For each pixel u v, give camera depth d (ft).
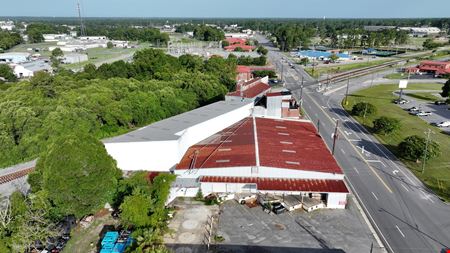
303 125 259.39
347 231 151.02
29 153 221.87
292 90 442.50
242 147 203.10
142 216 143.43
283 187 169.07
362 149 244.01
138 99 283.59
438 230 152.35
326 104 373.61
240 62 618.44
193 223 156.25
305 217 161.38
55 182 140.67
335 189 167.94
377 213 164.86
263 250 138.72
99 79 338.95
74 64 597.93
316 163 187.73
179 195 179.42
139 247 122.42
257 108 279.90
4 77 460.55
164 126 217.36
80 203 147.43
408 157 222.48
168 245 141.08
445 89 367.45
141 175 171.22
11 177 200.64
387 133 270.26
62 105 249.75
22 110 233.55
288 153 197.67
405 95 410.31
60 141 146.82
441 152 237.25
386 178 200.44
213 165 182.19
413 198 178.60
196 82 339.98
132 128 281.13
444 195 181.27
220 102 285.43
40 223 139.95
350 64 645.92
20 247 128.77
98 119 268.62
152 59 448.24
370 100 388.57
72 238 146.72
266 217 161.07
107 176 151.74
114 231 149.69
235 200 175.52
